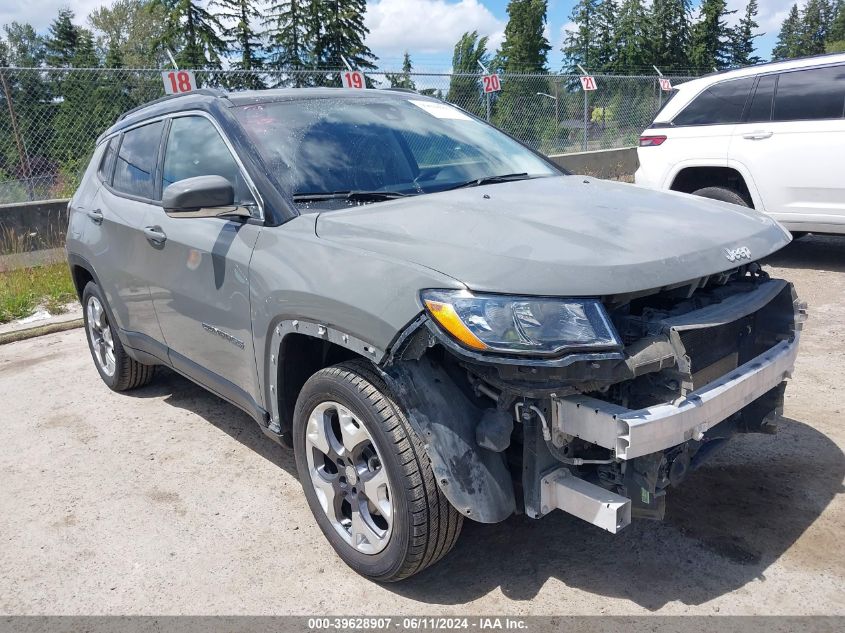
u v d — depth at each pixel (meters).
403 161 3.45
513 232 2.51
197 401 4.72
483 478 2.38
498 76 11.97
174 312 3.69
